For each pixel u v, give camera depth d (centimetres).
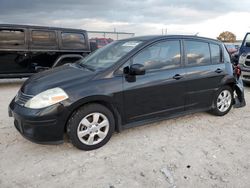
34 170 313
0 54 765
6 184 285
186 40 454
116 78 373
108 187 281
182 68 441
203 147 379
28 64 812
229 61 523
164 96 420
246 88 856
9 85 887
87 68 407
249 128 461
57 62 850
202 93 473
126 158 344
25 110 332
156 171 313
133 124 400
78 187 281
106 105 371
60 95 334
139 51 397
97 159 340
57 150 363
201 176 304
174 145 385
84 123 353
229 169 320
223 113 518
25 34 791
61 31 849
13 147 371
